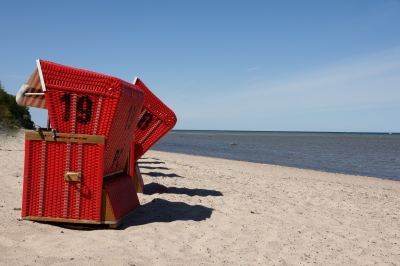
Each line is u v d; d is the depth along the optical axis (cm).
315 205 819
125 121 516
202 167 1534
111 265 363
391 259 472
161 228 511
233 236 511
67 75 466
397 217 746
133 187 593
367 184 1429
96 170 474
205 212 636
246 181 1154
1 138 2095
